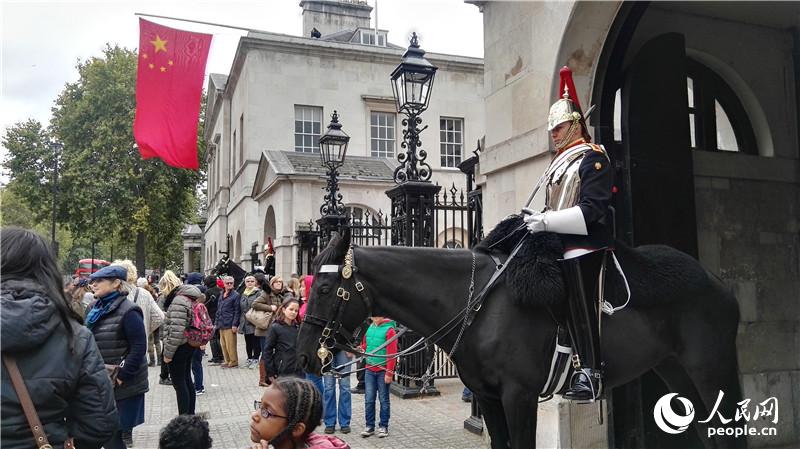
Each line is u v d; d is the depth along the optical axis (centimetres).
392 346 644
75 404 257
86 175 2962
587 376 326
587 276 338
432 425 694
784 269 613
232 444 650
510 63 549
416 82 788
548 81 492
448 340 343
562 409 471
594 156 333
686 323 377
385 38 3091
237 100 2836
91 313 489
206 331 685
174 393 948
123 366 473
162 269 4597
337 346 336
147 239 3294
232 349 1213
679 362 393
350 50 2584
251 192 2442
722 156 590
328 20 3231
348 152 2552
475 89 2720
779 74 627
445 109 2669
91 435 260
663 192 503
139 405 493
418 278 342
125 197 2973
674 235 503
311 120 2552
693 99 618
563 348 332
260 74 2491
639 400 490
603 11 464
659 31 573
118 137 2972
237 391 962
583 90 486
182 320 668
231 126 3095
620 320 356
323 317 334
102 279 482
